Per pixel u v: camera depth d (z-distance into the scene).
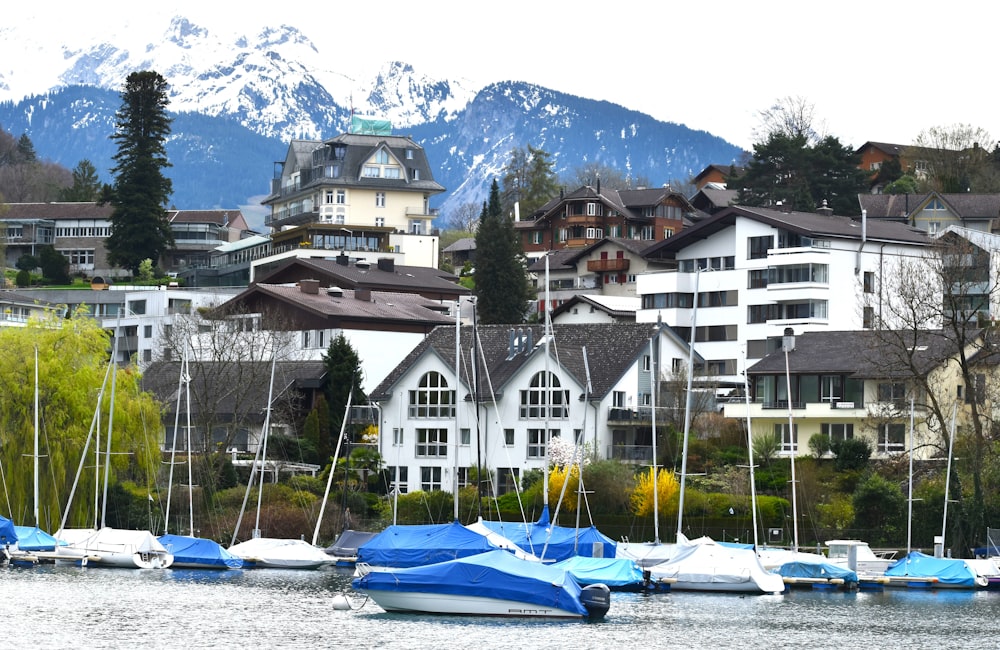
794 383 132.75
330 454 141.00
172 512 120.00
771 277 160.62
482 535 90.56
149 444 116.69
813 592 96.25
